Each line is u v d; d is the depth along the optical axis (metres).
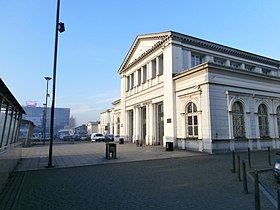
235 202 5.64
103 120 68.69
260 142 20.05
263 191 6.63
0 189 6.66
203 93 18.05
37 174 9.65
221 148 17.42
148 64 27.02
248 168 10.40
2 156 6.89
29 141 27.81
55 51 12.45
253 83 20.52
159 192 6.59
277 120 22.28
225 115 18.16
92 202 5.76
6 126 8.40
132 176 8.97
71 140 41.69
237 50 25.95
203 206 5.37
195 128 18.95
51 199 6.05
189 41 22.91
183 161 13.01
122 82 34.84
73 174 9.55
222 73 18.56
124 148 22.06
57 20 12.57
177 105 21.11
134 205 5.49
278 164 7.64
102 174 9.48
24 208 5.39
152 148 21.55
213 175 8.96
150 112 26.06
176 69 21.86
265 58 28.91
